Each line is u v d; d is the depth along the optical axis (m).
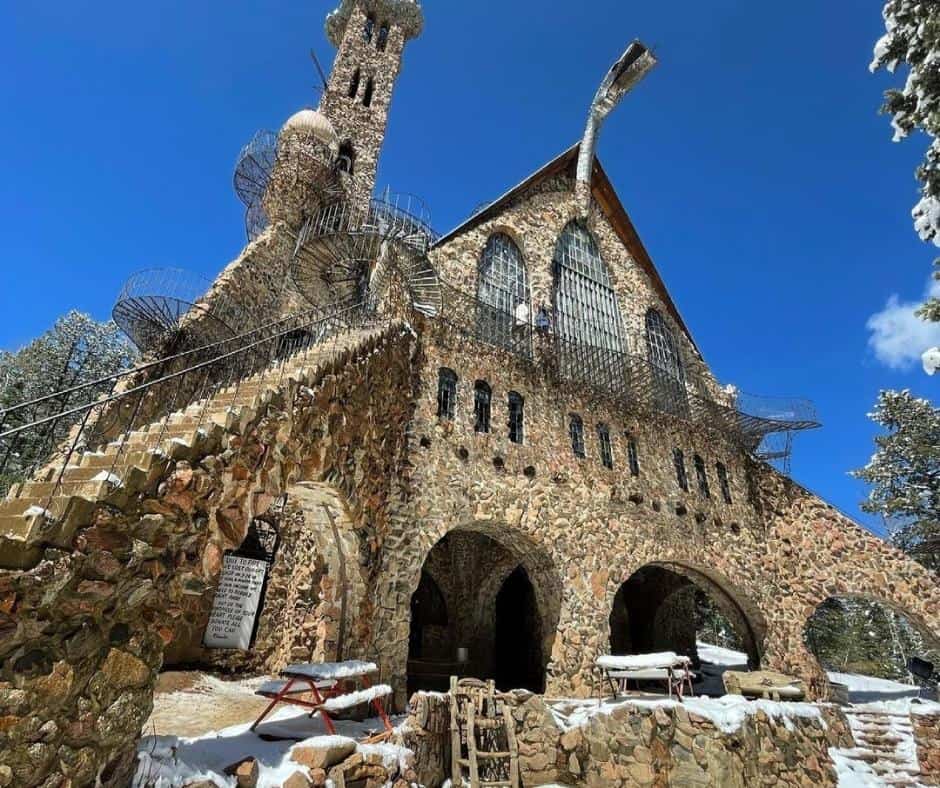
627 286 22.23
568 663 12.89
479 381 15.15
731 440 20.39
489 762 9.01
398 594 11.15
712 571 16.92
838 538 18.45
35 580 3.88
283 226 19.12
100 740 4.34
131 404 10.65
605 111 23.50
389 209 16.83
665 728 9.91
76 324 24.09
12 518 4.05
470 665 16.41
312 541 12.09
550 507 14.42
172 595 5.23
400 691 10.42
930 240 9.35
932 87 8.62
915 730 13.78
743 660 25.20
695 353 22.70
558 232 20.97
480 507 13.21
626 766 9.45
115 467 5.17
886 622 34.78
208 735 6.55
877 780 12.40
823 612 35.28
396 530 11.60
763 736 10.97
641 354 20.62
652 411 18.91
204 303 14.51
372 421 10.78
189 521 5.48
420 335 14.53
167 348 12.72
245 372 9.95
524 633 18.72
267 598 12.88
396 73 28.83
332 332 11.78
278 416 7.20
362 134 25.94
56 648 4.04
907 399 27.53
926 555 24.55
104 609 4.47
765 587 17.75
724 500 19.05
